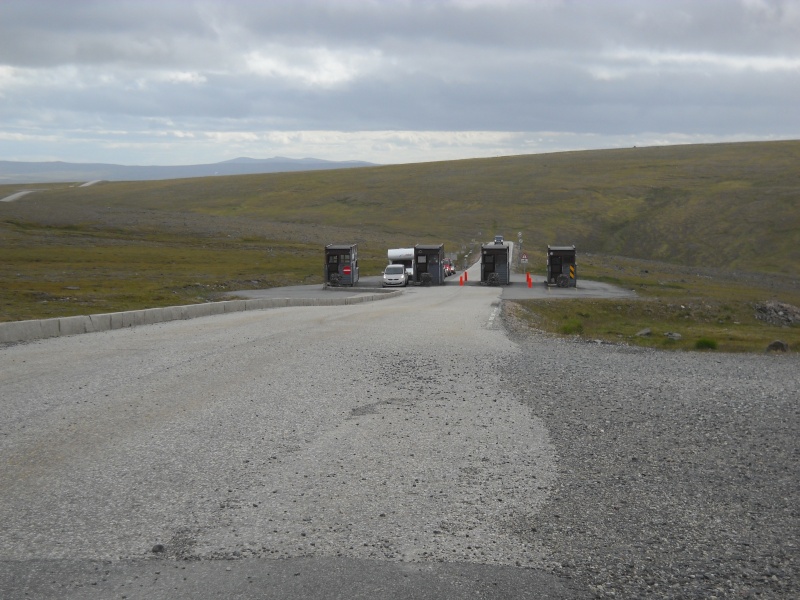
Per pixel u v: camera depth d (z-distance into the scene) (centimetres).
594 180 18738
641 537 590
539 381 1251
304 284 6222
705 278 8294
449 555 547
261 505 641
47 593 483
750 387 1257
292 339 1752
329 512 627
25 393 1080
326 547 557
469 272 7856
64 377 1210
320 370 1314
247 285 5769
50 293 3800
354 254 6022
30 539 566
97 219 11525
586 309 4200
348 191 18625
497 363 1441
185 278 5806
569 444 857
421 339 1811
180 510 627
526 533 592
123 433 865
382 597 481
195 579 504
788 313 4725
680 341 2428
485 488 696
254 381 1198
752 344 2239
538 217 15125
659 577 520
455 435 884
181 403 1028
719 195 15888
